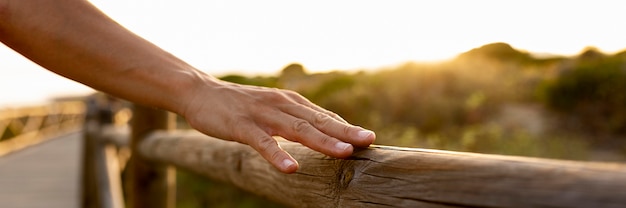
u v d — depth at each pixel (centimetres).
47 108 1614
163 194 278
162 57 92
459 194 61
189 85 91
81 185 534
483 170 59
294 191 102
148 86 90
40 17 83
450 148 561
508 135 680
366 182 79
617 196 46
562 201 50
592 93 867
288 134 85
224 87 91
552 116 894
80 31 86
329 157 91
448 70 1005
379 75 972
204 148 171
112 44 88
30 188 654
